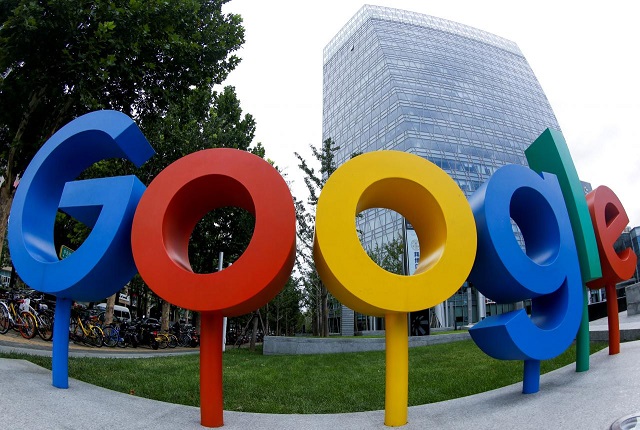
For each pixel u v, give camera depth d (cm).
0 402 479
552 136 786
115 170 1623
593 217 805
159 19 1002
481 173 6053
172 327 2353
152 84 1085
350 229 528
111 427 473
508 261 586
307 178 2028
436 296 529
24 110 982
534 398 584
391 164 563
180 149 1667
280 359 1335
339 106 7831
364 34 7394
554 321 639
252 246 513
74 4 866
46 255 638
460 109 6450
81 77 912
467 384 787
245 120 2295
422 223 631
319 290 2091
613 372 650
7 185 988
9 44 877
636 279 2978
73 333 1503
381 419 562
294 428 519
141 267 533
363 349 1633
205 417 516
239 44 1296
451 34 7469
